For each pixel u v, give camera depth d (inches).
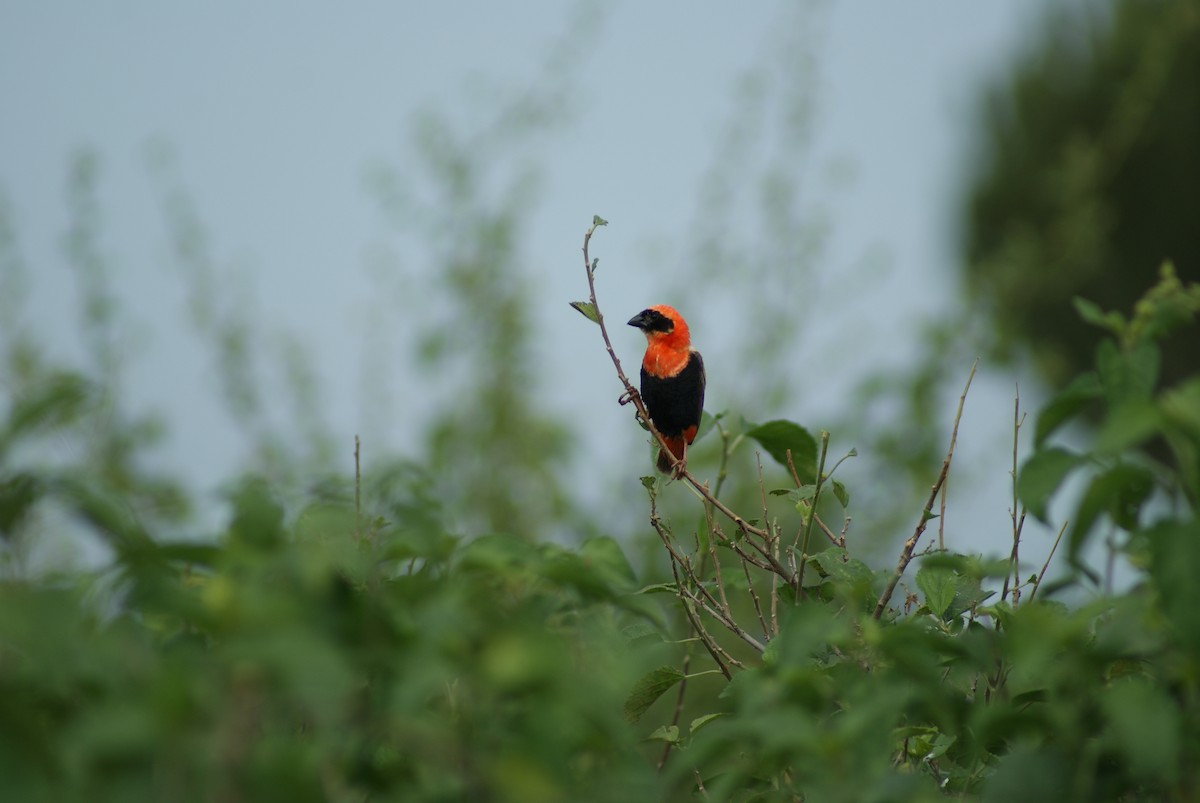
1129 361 232.5
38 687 172.7
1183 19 1298.0
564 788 174.7
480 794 174.7
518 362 1088.8
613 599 231.0
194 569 246.1
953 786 249.8
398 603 196.9
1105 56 1672.0
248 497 194.1
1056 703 209.5
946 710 222.5
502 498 1037.2
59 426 209.8
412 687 169.3
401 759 199.3
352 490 256.2
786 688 210.2
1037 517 215.0
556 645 178.2
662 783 198.4
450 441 1042.1
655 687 301.0
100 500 187.9
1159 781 208.8
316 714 156.7
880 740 204.2
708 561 553.3
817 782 201.3
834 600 311.0
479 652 178.4
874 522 965.2
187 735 154.0
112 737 151.1
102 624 187.3
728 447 408.5
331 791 175.5
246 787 155.3
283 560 181.5
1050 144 1702.8
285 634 160.2
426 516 224.1
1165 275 239.1
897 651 222.7
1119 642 204.2
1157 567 195.9
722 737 198.7
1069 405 235.5
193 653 182.1
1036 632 208.5
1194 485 195.0
